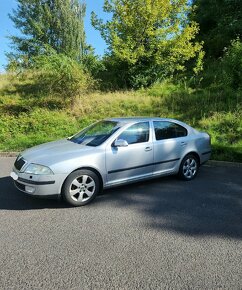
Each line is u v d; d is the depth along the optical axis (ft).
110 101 51.85
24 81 66.23
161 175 22.06
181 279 10.93
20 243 13.58
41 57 55.77
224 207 18.03
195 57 64.23
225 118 40.60
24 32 90.99
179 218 16.42
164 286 10.53
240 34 62.95
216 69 58.95
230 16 65.92
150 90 56.03
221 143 34.68
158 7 54.80
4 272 11.37
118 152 19.54
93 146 19.36
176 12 57.88
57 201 19.04
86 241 13.76
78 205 18.08
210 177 24.79
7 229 15.02
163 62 56.13
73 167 17.72
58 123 45.83
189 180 23.73
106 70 63.67
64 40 80.79
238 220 16.17
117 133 20.06
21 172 17.93
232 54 51.29
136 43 56.29
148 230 14.92
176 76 60.85
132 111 48.19
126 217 16.55
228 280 10.88
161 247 13.21
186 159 23.48
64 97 53.62
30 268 11.62
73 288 10.43
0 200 19.24
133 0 55.31
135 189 21.50
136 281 10.81
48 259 12.25
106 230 14.90
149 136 21.43
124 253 12.70
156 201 19.06
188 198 19.61
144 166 20.89
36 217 16.53
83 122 45.88
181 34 55.72
